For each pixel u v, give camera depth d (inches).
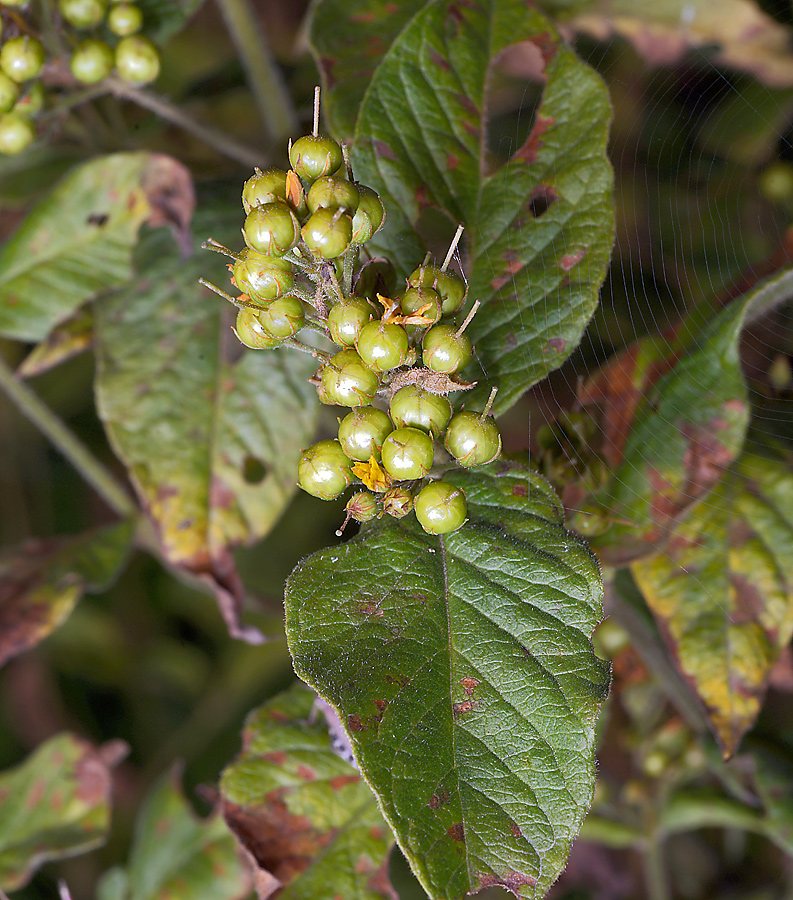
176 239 11.2
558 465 9.7
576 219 9.3
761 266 10.3
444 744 8.4
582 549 8.8
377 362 8.6
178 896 11.7
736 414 10.1
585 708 8.5
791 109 12.6
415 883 12.6
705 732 10.9
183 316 11.0
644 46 12.5
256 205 8.7
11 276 11.2
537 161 9.5
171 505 10.8
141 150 12.2
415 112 9.5
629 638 10.8
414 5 10.9
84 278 11.2
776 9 12.0
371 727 8.4
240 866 11.7
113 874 12.3
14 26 10.4
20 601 11.4
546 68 9.5
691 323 10.3
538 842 8.3
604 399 10.4
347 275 8.7
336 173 8.7
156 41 11.3
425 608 8.7
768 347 11.2
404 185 9.4
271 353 10.9
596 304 9.2
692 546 10.2
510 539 8.8
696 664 10.1
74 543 11.7
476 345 9.3
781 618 10.1
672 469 10.1
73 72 10.7
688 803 11.2
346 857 9.6
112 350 11.0
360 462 8.7
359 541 8.8
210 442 10.9
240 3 11.7
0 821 11.9
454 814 8.3
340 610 8.7
